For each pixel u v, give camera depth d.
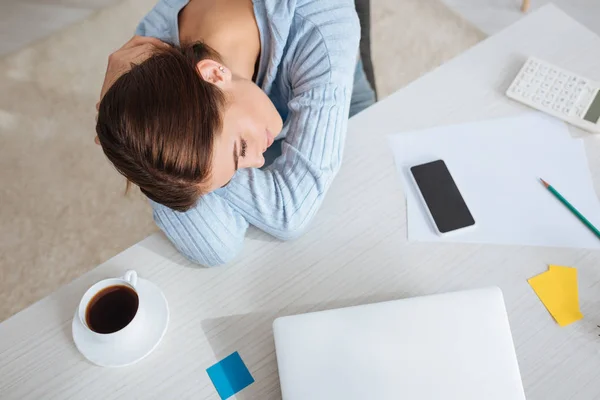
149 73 0.67
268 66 0.98
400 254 0.89
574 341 0.81
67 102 1.91
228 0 0.95
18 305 1.64
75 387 0.83
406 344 0.75
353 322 0.77
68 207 1.76
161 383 0.82
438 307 0.77
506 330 0.74
